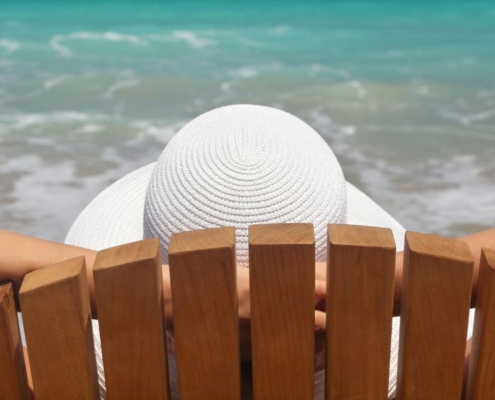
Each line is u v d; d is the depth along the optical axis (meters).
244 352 1.61
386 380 1.35
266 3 25.52
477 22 21.80
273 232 1.25
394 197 6.99
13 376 1.30
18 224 6.30
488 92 12.21
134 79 13.48
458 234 6.20
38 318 1.24
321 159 1.91
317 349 1.66
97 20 21.97
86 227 2.42
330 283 1.26
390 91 12.35
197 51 17.19
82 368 1.30
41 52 16.58
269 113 2.08
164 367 1.35
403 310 1.31
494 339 1.30
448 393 1.35
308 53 17.03
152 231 1.89
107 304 1.26
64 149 8.54
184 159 1.91
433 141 8.94
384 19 22.66
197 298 1.27
